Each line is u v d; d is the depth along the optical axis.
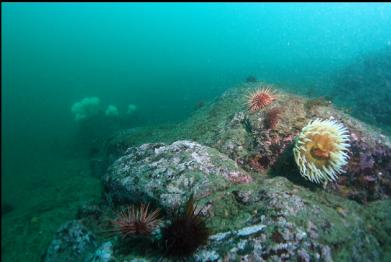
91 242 0.86
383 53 2.78
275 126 0.90
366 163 0.84
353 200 0.82
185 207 0.56
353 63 2.93
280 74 3.48
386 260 0.65
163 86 5.40
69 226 0.91
